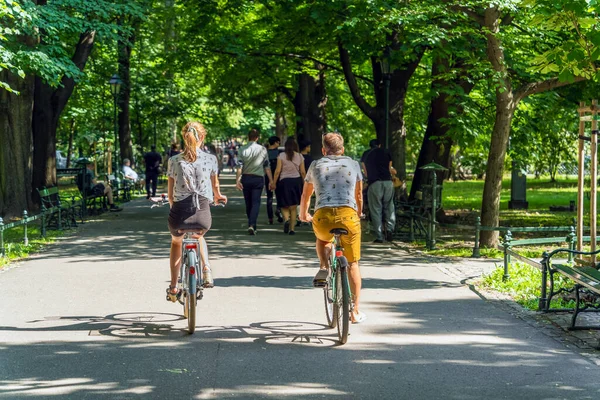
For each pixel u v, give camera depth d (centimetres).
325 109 3456
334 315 776
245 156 1669
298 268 1198
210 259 1297
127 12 2052
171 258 809
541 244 1588
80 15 2045
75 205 1936
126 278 1099
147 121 4059
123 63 3441
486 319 844
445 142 1855
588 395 581
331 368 650
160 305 911
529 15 1510
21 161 2098
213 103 3291
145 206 2592
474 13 1418
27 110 2106
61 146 5519
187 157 771
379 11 1530
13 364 659
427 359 680
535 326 812
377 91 2111
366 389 593
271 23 2269
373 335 768
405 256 1367
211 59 2369
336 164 774
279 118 5028
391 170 1611
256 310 883
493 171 1438
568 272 820
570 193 3391
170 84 3931
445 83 1773
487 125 1897
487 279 1070
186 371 639
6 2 1402
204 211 777
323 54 2389
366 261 1298
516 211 2483
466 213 2384
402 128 2094
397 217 1698
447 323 823
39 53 1694
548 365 663
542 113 2039
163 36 2911
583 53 926
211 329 789
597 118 953
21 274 1136
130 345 724
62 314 859
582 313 870
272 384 605
